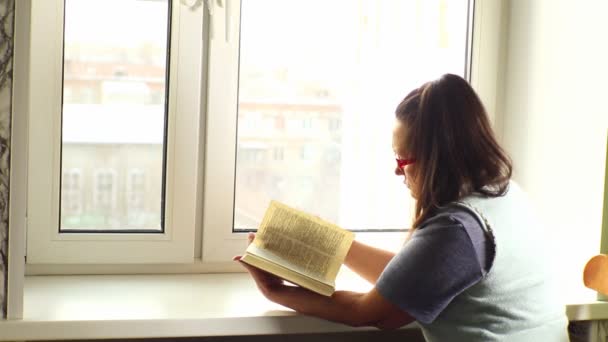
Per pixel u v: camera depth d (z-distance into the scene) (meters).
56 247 1.60
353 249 1.55
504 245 1.28
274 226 1.43
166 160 1.65
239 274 1.73
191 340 1.58
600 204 1.56
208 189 1.69
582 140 1.61
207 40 1.67
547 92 1.71
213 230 1.71
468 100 1.36
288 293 1.40
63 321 1.30
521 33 1.80
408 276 1.25
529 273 1.32
